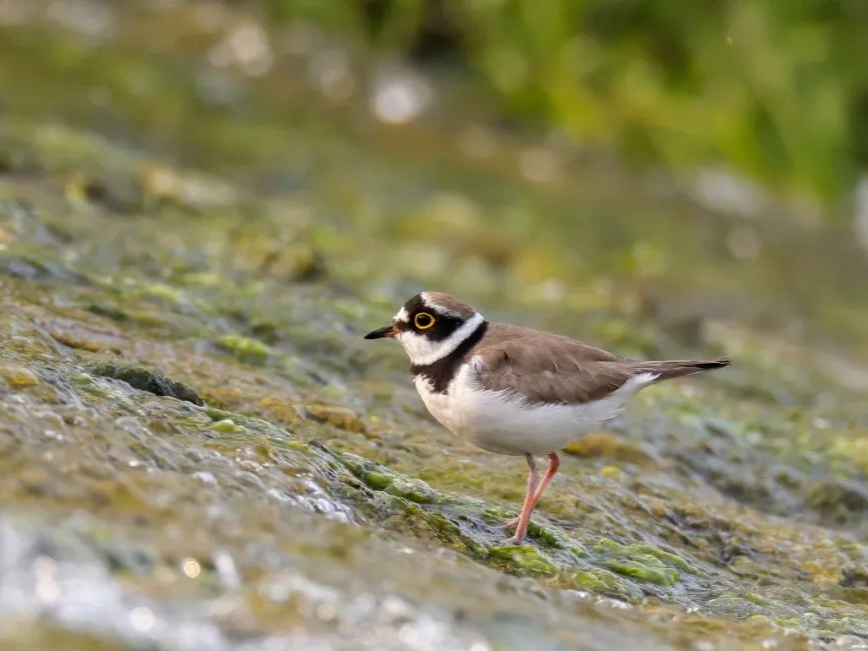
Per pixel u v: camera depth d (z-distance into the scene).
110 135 22.42
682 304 20.42
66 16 27.28
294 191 22.12
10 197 15.30
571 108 27.42
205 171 22.11
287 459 9.57
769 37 27.05
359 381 13.38
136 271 14.38
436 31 28.62
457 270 19.06
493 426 9.99
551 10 27.69
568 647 7.63
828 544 11.59
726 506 12.32
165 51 26.80
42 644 6.23
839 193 26.73
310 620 7.05
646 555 10.35
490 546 9.65
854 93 27.11
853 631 9.50
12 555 6.80
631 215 24.70
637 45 27.58
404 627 7.26
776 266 23.69
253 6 28.88
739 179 26.88
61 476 7.97
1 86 23.11
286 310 14.37
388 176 23.94
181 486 8.39
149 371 10.56
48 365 10.27
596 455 12.85
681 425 13.95
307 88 26.88
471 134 26.89
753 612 9.56
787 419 15.17
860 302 22.69
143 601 6.80
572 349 10.30
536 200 24.45
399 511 9.61
